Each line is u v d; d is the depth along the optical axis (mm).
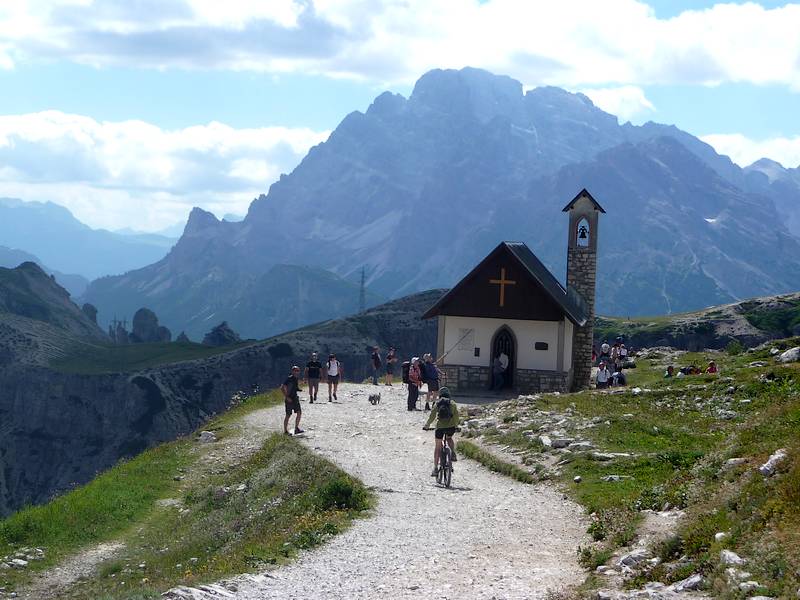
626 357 65938
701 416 34562
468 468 29703
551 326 54406
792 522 14375
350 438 36438
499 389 54875
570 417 35094
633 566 15789
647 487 22750
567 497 24359
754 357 50281
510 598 15133
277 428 41156
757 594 12383
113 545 29234
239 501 30609
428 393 44531
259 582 16688
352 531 20984
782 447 18953
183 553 25219
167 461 38594
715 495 17984
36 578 25469
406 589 16031
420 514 22812
